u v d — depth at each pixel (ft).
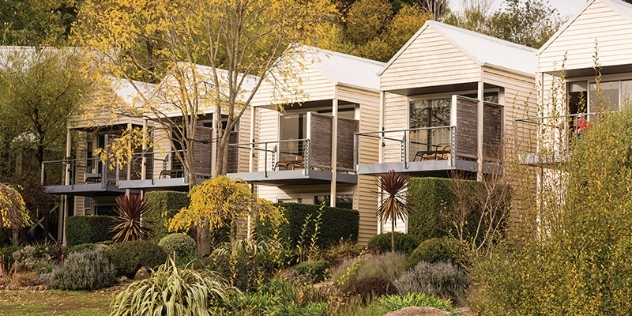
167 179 118.21
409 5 183.73
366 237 106.32
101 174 126.41
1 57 125.70
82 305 70.08
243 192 75.56
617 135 39.68
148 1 91.61
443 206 85.10
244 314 52.24
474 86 96.07
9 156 125.59
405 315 45.78
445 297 64.34
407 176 87.71
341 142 106.32
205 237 88.07
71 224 115.65
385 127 105.60
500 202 78.95
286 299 52.80
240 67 98.02
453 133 89.86
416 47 98.12
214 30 108.47
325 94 106.73
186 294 55.26
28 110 123.34
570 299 34.60
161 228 104.83
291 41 93.40
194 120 93.91
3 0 158.81
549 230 37.96
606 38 83.30
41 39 151.53
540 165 41.86
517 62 100.27
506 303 37.76
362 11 173.68
